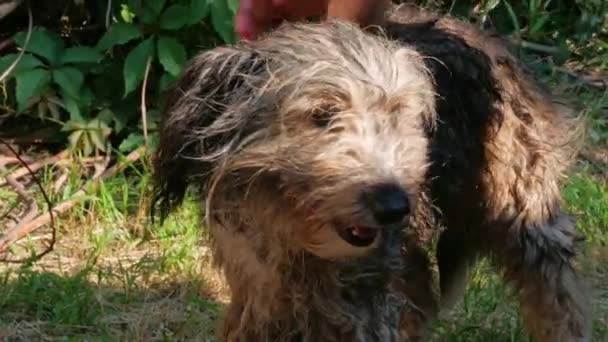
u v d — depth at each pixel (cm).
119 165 205
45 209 196
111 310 171
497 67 157
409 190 127
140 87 212
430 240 152
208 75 133
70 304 168
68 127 207
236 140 130
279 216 129
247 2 145
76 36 221
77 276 174
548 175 158
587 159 223
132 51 202
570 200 201
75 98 207
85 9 220
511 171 155
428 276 157
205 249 186
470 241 162
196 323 167
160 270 180
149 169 200
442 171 148
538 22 258
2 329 165
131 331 165
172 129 135
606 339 168
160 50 201
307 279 135
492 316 172
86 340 163
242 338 140
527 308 160
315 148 126
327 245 128
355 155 125
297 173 126
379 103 128
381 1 150
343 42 131
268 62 131
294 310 137
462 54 152
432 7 242
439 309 167
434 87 143
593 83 252
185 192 141
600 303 177
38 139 216
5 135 216
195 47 210
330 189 125
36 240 191
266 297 136
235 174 130
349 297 137
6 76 201
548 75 248
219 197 132
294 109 127
